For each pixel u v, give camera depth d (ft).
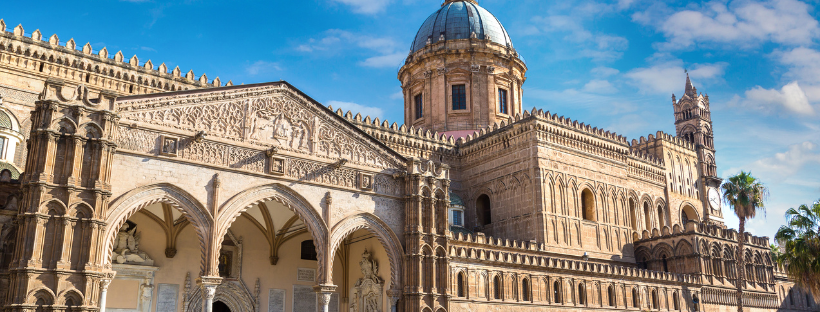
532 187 218.18
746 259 262.47
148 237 162.30
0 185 128.16
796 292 295.28
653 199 276.41
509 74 285.43
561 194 223.92
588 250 226.79
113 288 153.38
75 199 118.21
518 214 221.66
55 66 175.22
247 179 143.02
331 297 187.73
